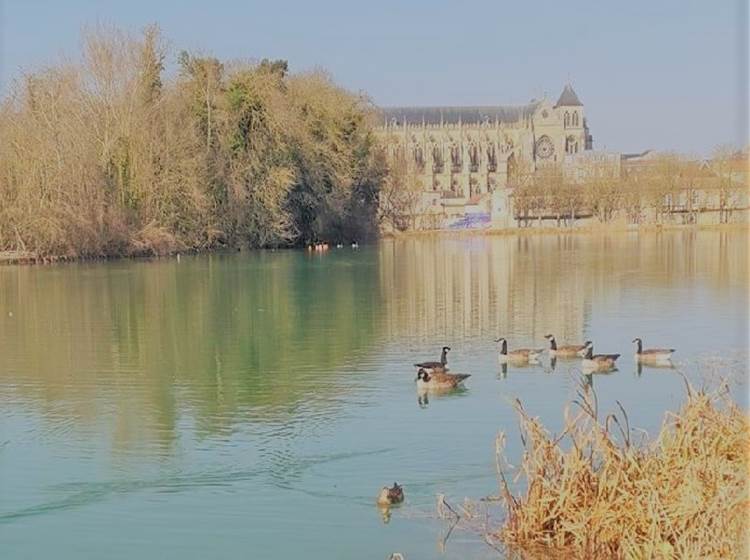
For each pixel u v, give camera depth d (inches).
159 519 792.3
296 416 1114.1
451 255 3944.4
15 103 3585.1
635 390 1207.6
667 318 1870.1
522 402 1152.8
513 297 2287.2
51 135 3531.0
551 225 7362.2
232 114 4119.1
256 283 2716.5
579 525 680.4
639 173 7465.6
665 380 1261.1
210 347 1624.0
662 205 6943.9
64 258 3548.2
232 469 914.7
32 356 1551.4
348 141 4640.8
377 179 5113.2
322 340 1681.8
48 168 3511.3
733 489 624.7
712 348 1504.7
